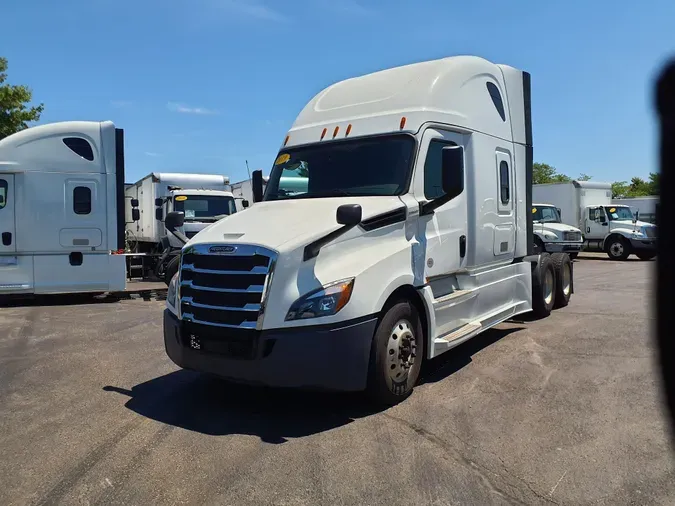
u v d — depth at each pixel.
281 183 6.30
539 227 20.34
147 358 7.03
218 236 5.01
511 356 6.61
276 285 4.50
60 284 11.99
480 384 5.57
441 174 5.71
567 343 7.22
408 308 5.17
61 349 7.59
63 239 11.96
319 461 3.95
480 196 6.62
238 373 4.61
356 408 5.00
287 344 4.43
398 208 5.24
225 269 4.75
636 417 4.62
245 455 4.07
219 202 16.34
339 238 4.76
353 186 5.78
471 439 4.26
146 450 4.20
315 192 5.96
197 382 5.96
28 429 4.66
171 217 5.86
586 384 5.49
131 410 5.10
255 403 5.23
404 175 5.55
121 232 12.44
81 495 3.54
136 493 3.54
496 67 7.47
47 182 11.84
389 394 4.92
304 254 4.57
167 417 4.90
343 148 6.04
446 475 3.70
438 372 6.04
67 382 6.03
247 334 4.53
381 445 4.19
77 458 4.08
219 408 5.12
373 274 4.78
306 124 6.60
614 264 21.47
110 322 9.69
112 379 6.13
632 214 25.05
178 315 5.06
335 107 6.53
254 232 4.90
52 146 11.90
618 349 6.84
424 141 5.73
